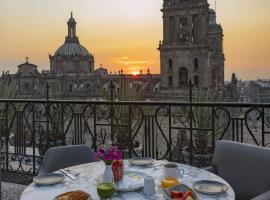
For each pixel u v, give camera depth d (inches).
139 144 332.2
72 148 167.2
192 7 2886.3
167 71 2962.6
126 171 130.0
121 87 348.5
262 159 133.7
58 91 3491.6
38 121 301.0
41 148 330.6
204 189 111.8
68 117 301.7
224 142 150.6
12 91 406.3
